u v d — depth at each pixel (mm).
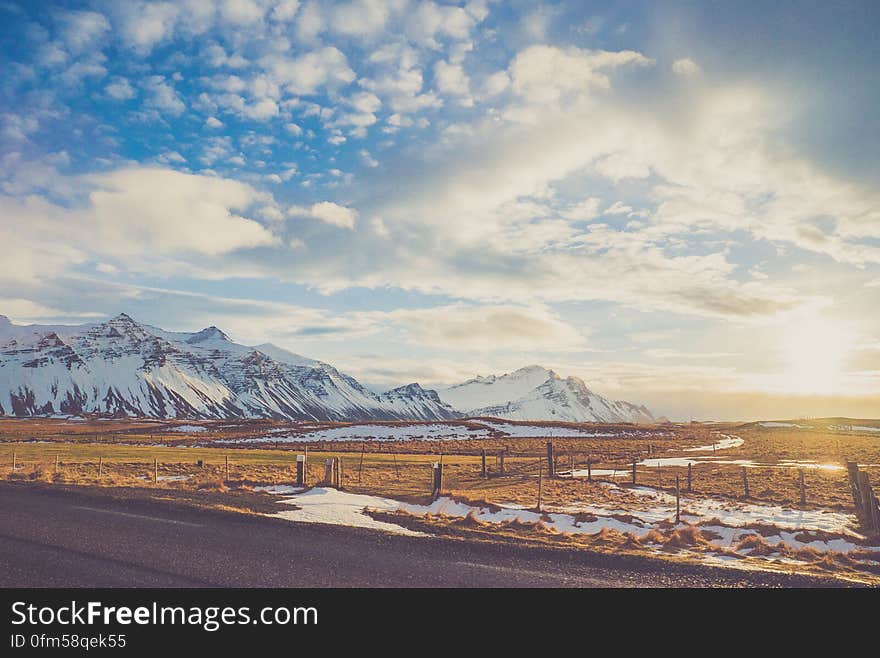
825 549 18547
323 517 18719
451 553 13406
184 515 17453
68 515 17172
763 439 106812
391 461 60625
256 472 38844
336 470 30594
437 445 101125
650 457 68188
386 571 11711
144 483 28906
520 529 18969
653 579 11594
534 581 11273
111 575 11008
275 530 15523
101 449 76375
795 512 25984
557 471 50094
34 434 132750
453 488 34969
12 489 22984
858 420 146250
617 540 17406
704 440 111250
